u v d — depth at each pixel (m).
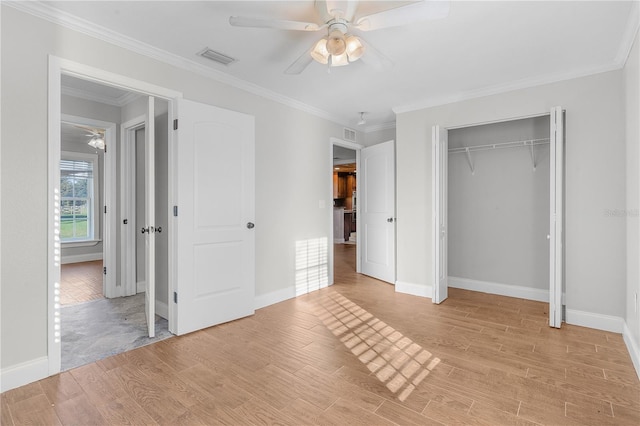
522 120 3.90
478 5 2.05
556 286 2.95
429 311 3.44
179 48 2.68
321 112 4.35
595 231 2.94
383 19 1.88
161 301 3.31
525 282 3.91
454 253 4.42
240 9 2.16
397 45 2.58
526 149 3.89
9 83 2.01
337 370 2.22
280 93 3.70
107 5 2.10
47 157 2.15
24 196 2.07
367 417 1.72
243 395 1.93
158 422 1.69
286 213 3.90
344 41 2.06
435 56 2.77
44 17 2.13
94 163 7.01
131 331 2.92
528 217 3.88
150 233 2.77
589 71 2.96
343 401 1.87
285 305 3.67
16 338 2.03
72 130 5.77
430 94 3.72
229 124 3.13
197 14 2.21
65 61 2.22
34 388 2.00
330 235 4.58
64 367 2.26
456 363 2.31
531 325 3.02
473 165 4.24
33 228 2.10
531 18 2.21
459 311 3.43
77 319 3.24
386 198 4.71
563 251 3.21
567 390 1.96
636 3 2.03
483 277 4.20
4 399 1.88
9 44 2.01
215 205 3.03
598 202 2.93
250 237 3.31
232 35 2.48
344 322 3.13
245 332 2.89
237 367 2.26
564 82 3.09
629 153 2.58
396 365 2.29
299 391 1.97
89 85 3.54
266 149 3.65
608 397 1.89
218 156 3.05
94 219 7.02
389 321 3.15
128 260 4.13
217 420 1.71
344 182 10.66
